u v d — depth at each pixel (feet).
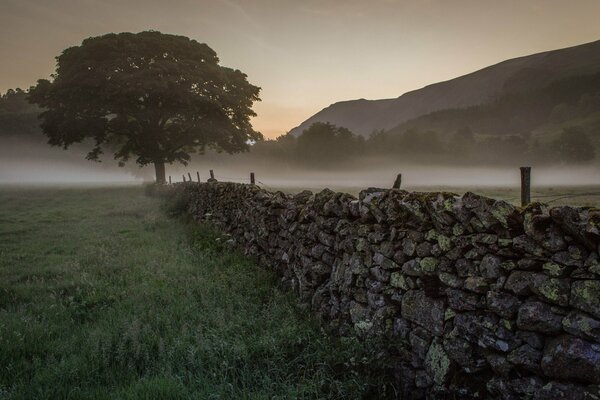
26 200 98.78
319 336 16.94
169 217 61.41
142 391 12.95
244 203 35.58
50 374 14.08
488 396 11.07
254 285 24.71
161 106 150.20
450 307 12.52
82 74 141.38
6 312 20.26
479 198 11.94
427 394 12.67
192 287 23.85
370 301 16.17
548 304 9.85
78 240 42.75
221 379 13.44
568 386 9.16
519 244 10.69
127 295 22.85
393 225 15.83
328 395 12.66
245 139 166.61
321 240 21.07
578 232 9.16
